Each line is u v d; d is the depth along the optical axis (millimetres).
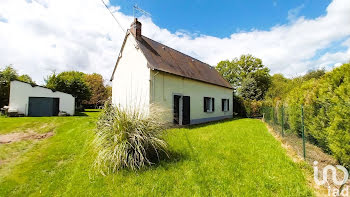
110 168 3535
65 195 2666
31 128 8297
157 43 11633
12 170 3688
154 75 8523
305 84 6234
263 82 28609
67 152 4793
